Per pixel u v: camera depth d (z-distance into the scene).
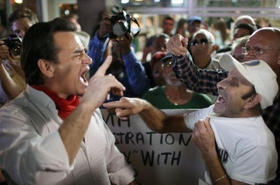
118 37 2.10
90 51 2.30
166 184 1.60
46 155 0.85
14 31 2.13
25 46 1.03
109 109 1.52
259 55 1.34
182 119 1.48
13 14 2.17
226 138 1.10
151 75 2.65
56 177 0.91
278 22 4.56
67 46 1.00
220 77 1.64
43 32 0.99
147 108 1.40
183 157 1.56
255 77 1.04
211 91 1.69
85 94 0.94
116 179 1.31
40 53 1.00
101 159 1.18
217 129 1.12
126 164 1.37
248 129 1.06
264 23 4.61
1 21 4.64
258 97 1.05
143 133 1.54
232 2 4.63
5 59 1.61
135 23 2.02
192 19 3.97
